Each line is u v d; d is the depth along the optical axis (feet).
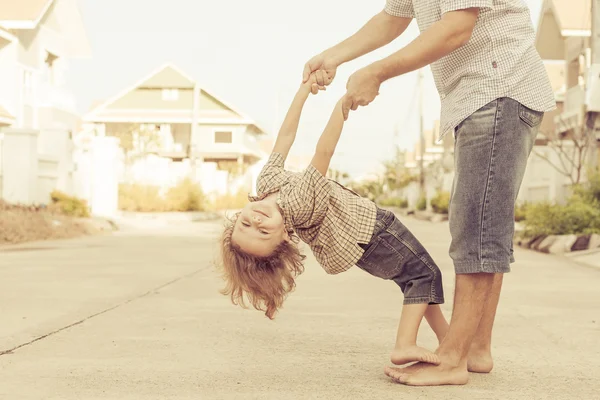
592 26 64.90
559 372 12.17
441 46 10.33
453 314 11.17
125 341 14.84
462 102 10.96
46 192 62.44
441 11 10.53
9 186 57.98
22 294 22.20
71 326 16.63
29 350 13.92
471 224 10.87
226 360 13.02
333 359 13.14
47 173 62.18
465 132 10.92
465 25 10.34
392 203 215.72
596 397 10.53
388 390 10.75
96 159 71.31
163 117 159.94
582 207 45.34
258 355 13.48
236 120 163.02
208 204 106.01
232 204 124.26
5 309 19.17
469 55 10.92
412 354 10.93
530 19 11.16
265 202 10.50
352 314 18.70
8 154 58.03
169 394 10.60
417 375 11.03
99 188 71.41
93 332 15.88
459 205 10.98
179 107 163.53
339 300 21.52
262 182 11.00
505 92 10.74
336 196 10.69
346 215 10.75
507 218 10.87
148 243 47.50
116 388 10.96
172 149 163.22
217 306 20.02
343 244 10.80
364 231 10.91
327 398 10.30
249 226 10.38
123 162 106.42
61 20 95.35
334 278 28.02
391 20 12.11
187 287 24.41
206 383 11.27
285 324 17.04
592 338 15.46
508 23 10.83
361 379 11.51
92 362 12.83
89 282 25.61
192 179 111.45
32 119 85.40
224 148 164.76
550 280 27.61
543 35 87.30
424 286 11.16
